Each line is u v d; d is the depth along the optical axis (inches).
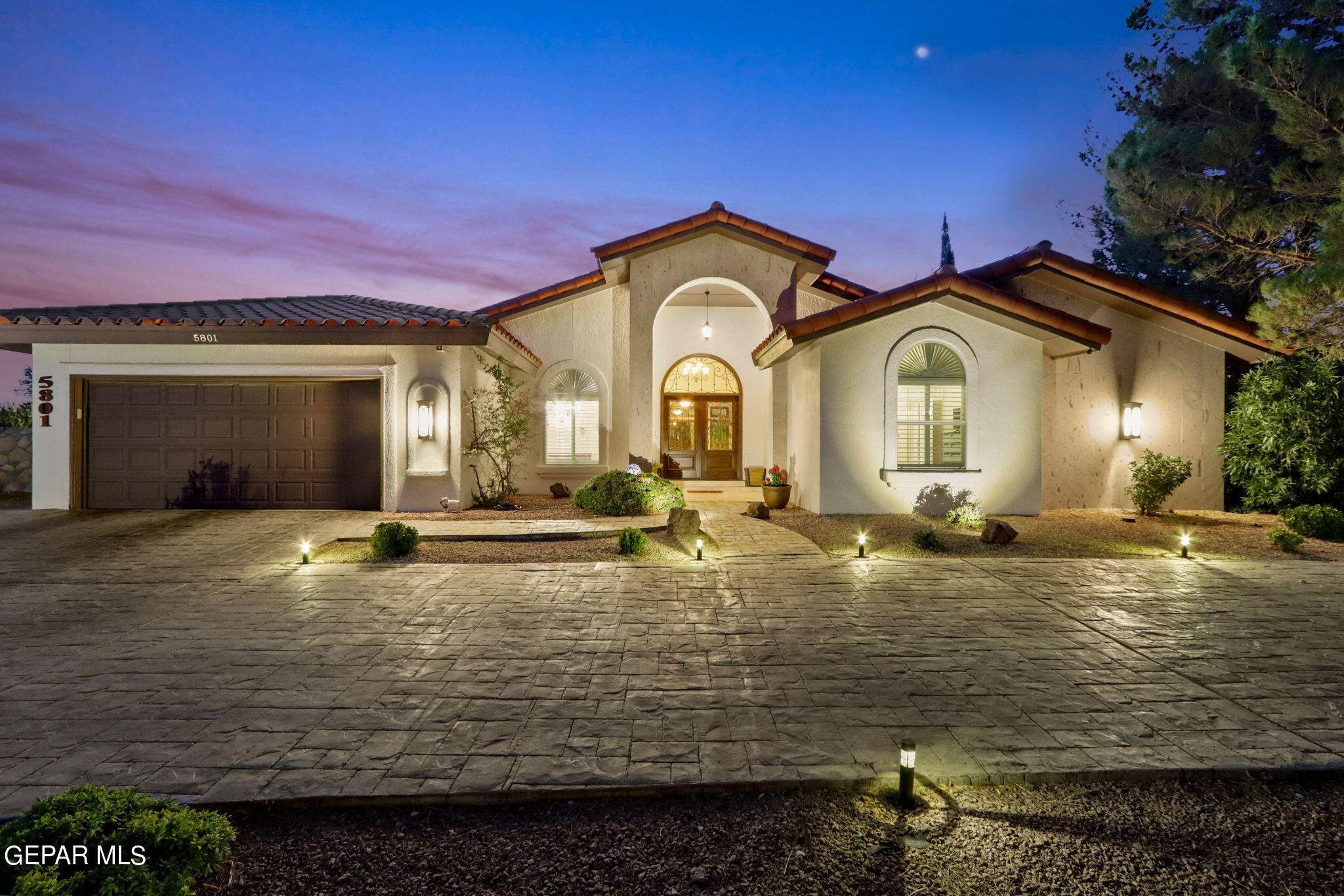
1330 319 423.5
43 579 296.2
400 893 109.5
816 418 487.5
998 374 479.2
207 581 294.8
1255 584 299.6
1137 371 540.4
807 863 116.9
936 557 349.7
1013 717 169.8
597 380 604.4
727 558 341.4
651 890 110.2
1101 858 119.0
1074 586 295.4
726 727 163.0
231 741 154.5
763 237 557.0
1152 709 175.0
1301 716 170.9
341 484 470.0
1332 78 382.9
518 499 561.9
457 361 468.1
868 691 185.9
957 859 118.3
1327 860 119.0
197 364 461.1
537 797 134.1
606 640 226.1
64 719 165.0
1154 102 554.3
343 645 219.5
